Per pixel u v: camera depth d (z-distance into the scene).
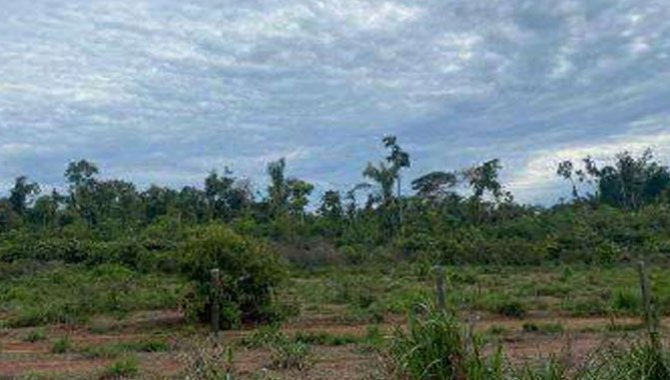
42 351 17.52
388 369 6.34
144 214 63.59
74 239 46.91
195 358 7.28
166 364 14.20
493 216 62.84
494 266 43.16
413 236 52.00
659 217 54.66
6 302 28.86
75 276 35.62
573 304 23.22
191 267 21.09
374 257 46.81
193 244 21.41
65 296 28.62
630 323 18.39
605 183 71.56
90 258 41.91
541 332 18.08
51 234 50.28
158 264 38.25
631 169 71.00
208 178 64.62
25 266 40.28
